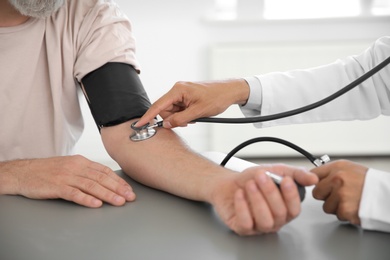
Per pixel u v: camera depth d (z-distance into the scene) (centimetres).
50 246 66
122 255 63
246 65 279
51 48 119
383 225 67
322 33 287
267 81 102
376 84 104
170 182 84
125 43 117
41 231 71
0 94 121
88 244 66
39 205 82
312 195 74
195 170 83
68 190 82
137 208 79
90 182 84
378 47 103
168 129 100
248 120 91
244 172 72
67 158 91
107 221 73
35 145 127
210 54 280
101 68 112
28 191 86
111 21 119
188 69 283
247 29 282
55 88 121
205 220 73
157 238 67
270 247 64
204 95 94
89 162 90
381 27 288
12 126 123
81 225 72
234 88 99
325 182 72
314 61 281
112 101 105
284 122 105
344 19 285
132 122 102
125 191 83
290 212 64
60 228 72
